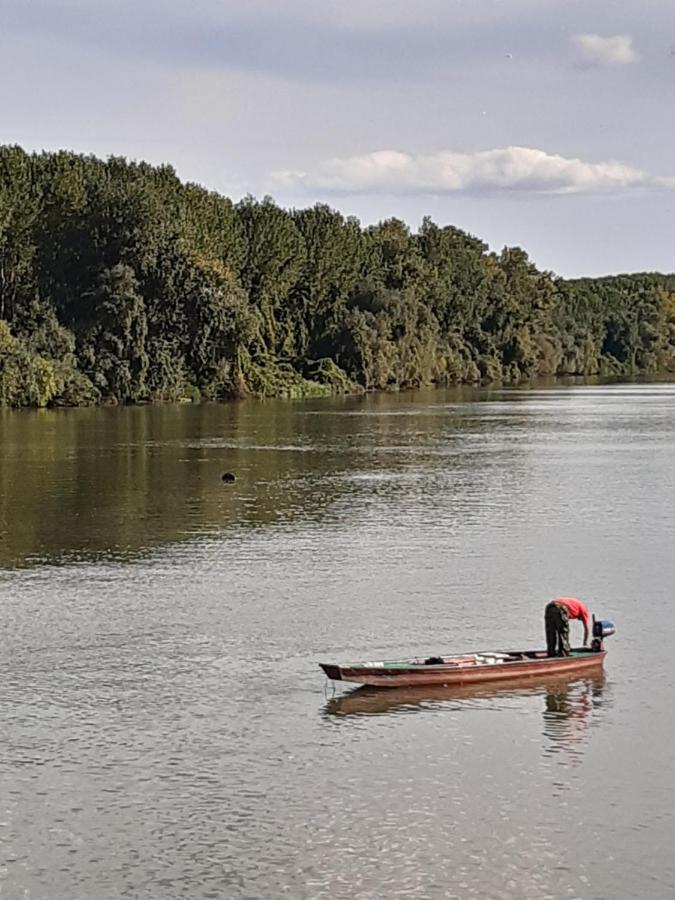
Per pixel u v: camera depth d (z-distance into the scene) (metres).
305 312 194.62
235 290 157.75
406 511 53.72
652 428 107.94
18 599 36.22
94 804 21.33
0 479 65.69
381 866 19.22
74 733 24.69
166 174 170.88
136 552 43.69
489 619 33.69
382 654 30.27
